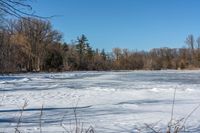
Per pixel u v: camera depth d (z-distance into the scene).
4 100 20.09
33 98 21.66
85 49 106.31
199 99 21.22
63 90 28.22
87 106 17.48
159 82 40.22
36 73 71.81
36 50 70.19
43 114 14.20
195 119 13.30
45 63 86.12
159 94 24.66
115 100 20.80
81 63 101.12
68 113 14.72
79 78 51.59
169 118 13.52
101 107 17.02
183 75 64.06
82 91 27.23
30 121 12.29
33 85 34.69
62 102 19.50
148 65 118.56
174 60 122.38
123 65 116.50
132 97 22.69
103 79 48.44
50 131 10.34
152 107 17.11
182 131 10.53
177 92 26.12
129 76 59.31
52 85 34.75
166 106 17.58
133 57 119.94
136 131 10.74
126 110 15.90
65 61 93.25
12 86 33.03
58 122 12.13
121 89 29.14
